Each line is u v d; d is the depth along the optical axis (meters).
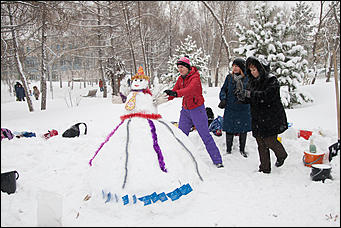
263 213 2.72
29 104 12.98
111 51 19.58
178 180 3.12
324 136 5.50
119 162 3.17
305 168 3.87
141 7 20.03
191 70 4.13
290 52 9.91
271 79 3.53
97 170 3.31
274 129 3.59
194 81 3.94
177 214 2.72
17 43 12.66
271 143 3.69
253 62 3.54
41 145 4.82
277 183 3.40
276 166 3.97
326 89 10.70
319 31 16.52
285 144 4.84
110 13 17.61
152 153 3.20
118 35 18.81
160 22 25.52
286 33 10.18
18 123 8.12
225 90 4.52
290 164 4.05
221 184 3.40
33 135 5.96
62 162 4.24
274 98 3.51
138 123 3.48
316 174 3.42
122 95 3.99
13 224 2.64
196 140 5.18
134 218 2.65
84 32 17.94
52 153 4.57
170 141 3.48
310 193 3.11
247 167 4.03
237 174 3.73
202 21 28.98
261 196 3.08
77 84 41.28
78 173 3.87
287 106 9.59
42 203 2.36
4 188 3.21
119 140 3.38
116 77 18.38
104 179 3.12
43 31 12.73
